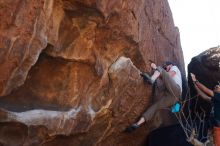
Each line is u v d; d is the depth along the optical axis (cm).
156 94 675
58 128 475
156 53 691
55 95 485
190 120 720
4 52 379
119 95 577
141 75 613
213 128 594
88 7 442
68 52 471
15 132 435
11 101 436
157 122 718
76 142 552
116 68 542
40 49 414
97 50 505
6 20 370
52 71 481
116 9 478
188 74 696
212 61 650
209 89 650
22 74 410
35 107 454
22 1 378
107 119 594
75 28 464
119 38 520
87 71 508
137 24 552
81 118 511
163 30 753
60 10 442
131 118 652
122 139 697
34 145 457
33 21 395
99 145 640
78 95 505
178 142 708
